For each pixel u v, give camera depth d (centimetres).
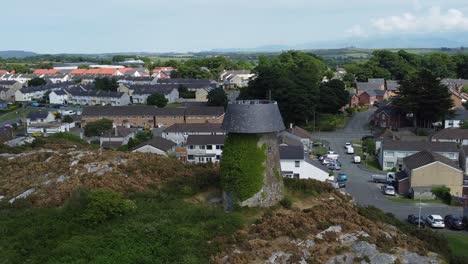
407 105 8150
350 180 5825
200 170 3316
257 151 2636
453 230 4109
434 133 7512
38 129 8562
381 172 6194
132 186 2994
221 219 2489
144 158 3481
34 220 2645
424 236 2798
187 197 2908
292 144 6203
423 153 5631
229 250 2250
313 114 9056
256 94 9156
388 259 2330
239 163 2633
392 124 8838
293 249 2267
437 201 5016
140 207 2716
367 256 2319
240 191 2648
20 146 4281
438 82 8119
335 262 2255
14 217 2733
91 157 3475
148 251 2289
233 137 2664
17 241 2450
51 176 3266
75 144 4434
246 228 2441
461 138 6988
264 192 2658
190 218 2547
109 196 2641
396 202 4975
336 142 8025
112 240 2359
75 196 2727
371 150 7144
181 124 7762
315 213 2566
